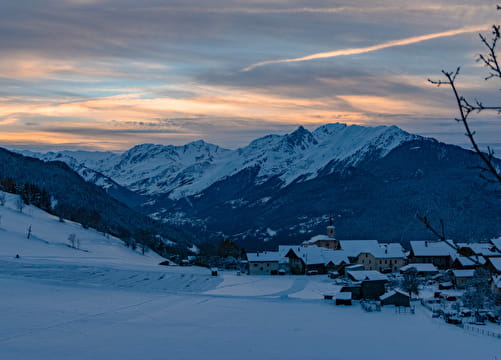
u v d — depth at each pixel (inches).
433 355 2544.3
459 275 5511.8
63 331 2687.0
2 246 6540.4
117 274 5615.2
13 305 3403.1
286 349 2524.6
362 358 2426.2
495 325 3526.1
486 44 346.3
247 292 5044.3
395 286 5359.3
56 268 5506.9
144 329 2881.4
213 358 2265.0
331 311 4008.4
